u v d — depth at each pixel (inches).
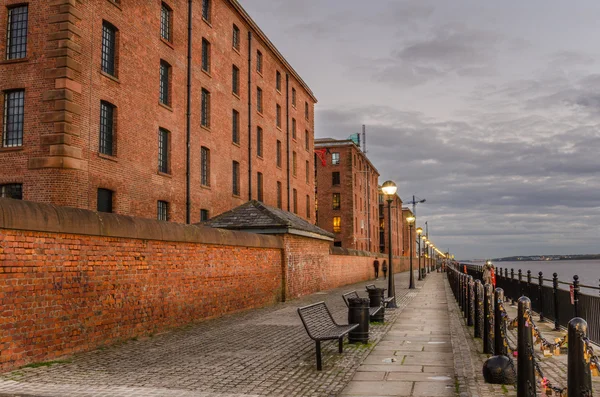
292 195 1689.2
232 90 1277.1
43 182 753.6
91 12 810.2
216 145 1178.6
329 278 1254.3
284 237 880.3
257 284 762.2
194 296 571.2
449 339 453.7
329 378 306.3
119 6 868.0
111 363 353.4
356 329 430.0
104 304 422.9
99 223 415.8
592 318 416.8
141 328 471.2
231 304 668.7
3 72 784.9
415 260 4382.4
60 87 759.7
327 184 2640.3
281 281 869.2
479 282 462.0
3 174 772.6
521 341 221.0
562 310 517.3
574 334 143.3
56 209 374.3
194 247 575.5
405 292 1165.7
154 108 952.9
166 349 408.8
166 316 513.0
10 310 332.2
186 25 1074.7
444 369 327.3
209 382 297.0
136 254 468.8
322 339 332.5
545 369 328.2
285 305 801.6
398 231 4005.9
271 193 1504.7
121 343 436.5
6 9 801.6
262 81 1467.8
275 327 538.0
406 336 472.7
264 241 788.6
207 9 1179.9
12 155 772.0
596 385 289.6
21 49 798.5
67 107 757.3
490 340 369.7
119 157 855.1
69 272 385.7
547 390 177.0
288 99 1685.5
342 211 2610.7
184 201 1037.8
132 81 894.4
